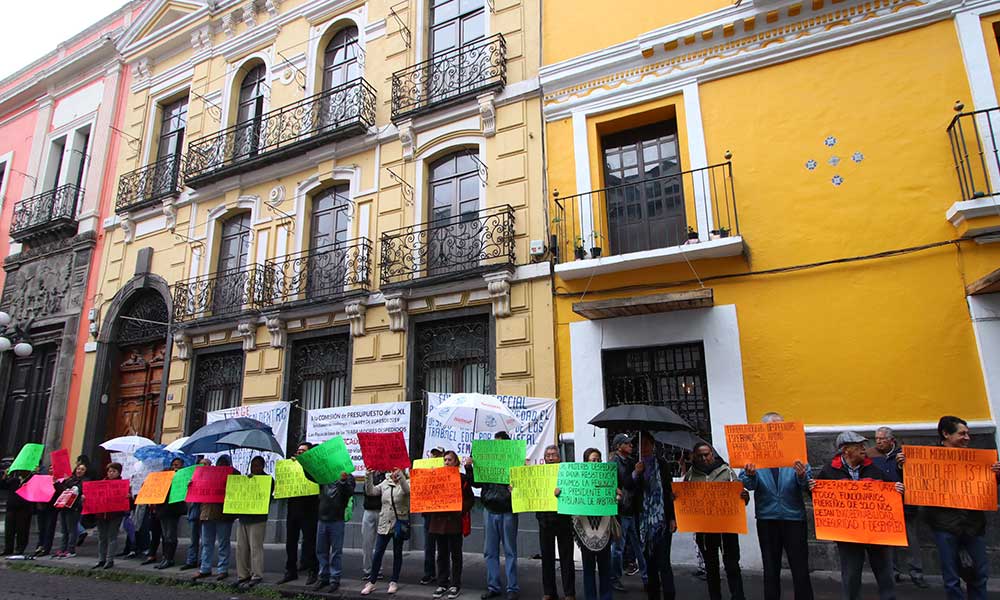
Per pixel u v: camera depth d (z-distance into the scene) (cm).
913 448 505
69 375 1502
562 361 930
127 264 1518
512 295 991
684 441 632
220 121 1469
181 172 1484
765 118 886
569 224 979
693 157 917
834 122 841
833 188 821
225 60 1523
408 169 1166
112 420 1444
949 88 787
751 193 868
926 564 674
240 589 745
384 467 721
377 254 1155
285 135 1345
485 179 1071
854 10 861
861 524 503
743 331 827
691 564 786
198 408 1297
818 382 774
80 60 1802
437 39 1240
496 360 977
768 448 539
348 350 1141
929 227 757
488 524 667
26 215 1738
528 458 891
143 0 1767
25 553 1015
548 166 1022
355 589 712
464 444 938
